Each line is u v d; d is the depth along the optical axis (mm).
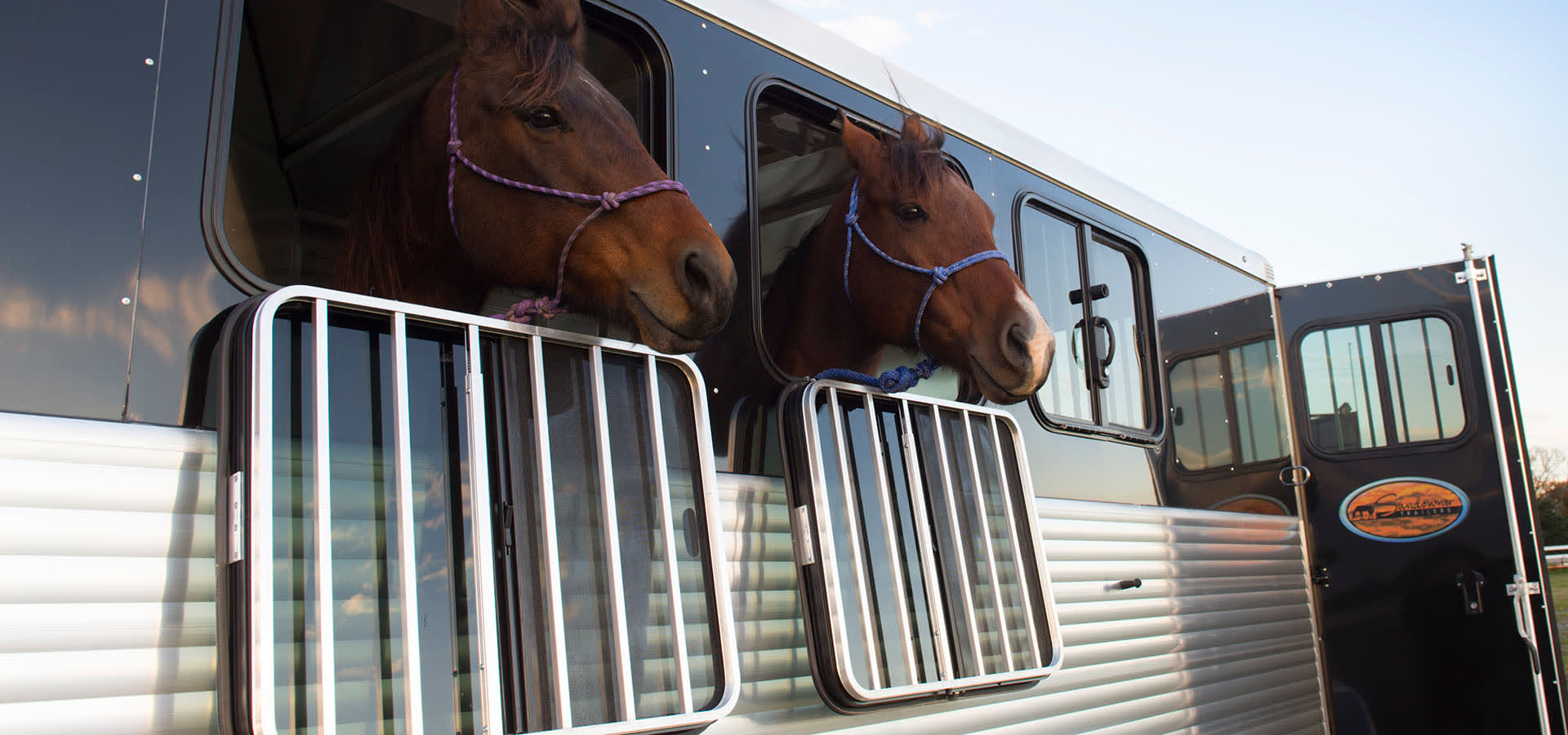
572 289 1687
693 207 1742
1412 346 4680
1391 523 4559
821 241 2449
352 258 1853
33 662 1240
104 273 1402
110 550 1322
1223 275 4383
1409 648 4461
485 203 1667
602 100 1726
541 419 1677
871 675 2064
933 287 2225
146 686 1324
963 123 3039
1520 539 4367
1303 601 4469
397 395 1512
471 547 1589
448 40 2607
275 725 1303
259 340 1388
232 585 1328
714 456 2047
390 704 1455
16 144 1365
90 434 1335
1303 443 4730
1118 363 3580
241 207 2168
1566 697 4230
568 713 1571
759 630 2078
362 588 1468
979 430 2625
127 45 1483
